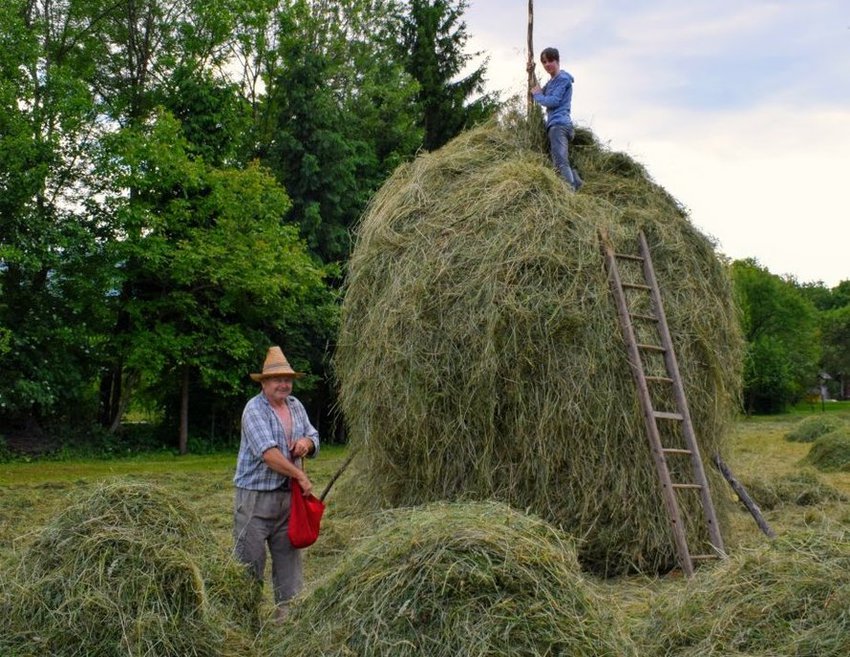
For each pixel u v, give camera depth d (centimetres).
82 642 435
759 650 446
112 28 2358
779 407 5297
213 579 489
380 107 2975
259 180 2142
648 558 718
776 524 924
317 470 1523
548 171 782
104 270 1912
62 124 1944
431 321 727
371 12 3356
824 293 10269
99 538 469
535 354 704
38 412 2075
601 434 704
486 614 396
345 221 2625
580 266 722
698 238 818
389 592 410
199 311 2189
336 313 2397
